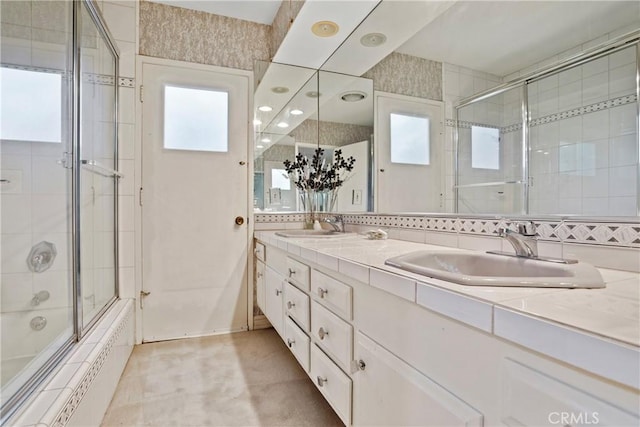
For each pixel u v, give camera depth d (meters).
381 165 1.99
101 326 1.64
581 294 0.63
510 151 1.21
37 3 1.62
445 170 1.52
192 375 1.81
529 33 1.16
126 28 2.21
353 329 1.08
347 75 2.31
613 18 0.91
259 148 2.54
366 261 1.04
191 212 2.38
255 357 2.05
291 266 1.66
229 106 2.47
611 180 0.90
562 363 0.47
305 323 1.46
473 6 1.38
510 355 0.55
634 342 0.39
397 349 0.85
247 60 2.52
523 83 1.17
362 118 2.16
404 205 1.78
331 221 2.29
